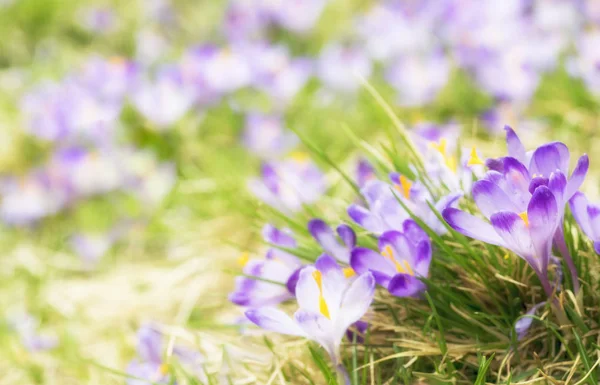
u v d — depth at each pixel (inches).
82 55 83.6
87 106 66.7
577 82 56.6
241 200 55.5
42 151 68.6
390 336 46.4
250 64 66.8
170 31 84.5
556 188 43.1
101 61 71.0
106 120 66.1
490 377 45.3
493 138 56.9
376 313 46.4
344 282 44.0
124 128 66.2
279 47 69.3
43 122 66.9
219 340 48.0
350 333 46.3
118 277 55.1
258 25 78.7
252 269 46.7
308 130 62.2
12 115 71.9
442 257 46.5
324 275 44.0
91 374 49.3
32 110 69.9
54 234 60.2
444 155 46.9
